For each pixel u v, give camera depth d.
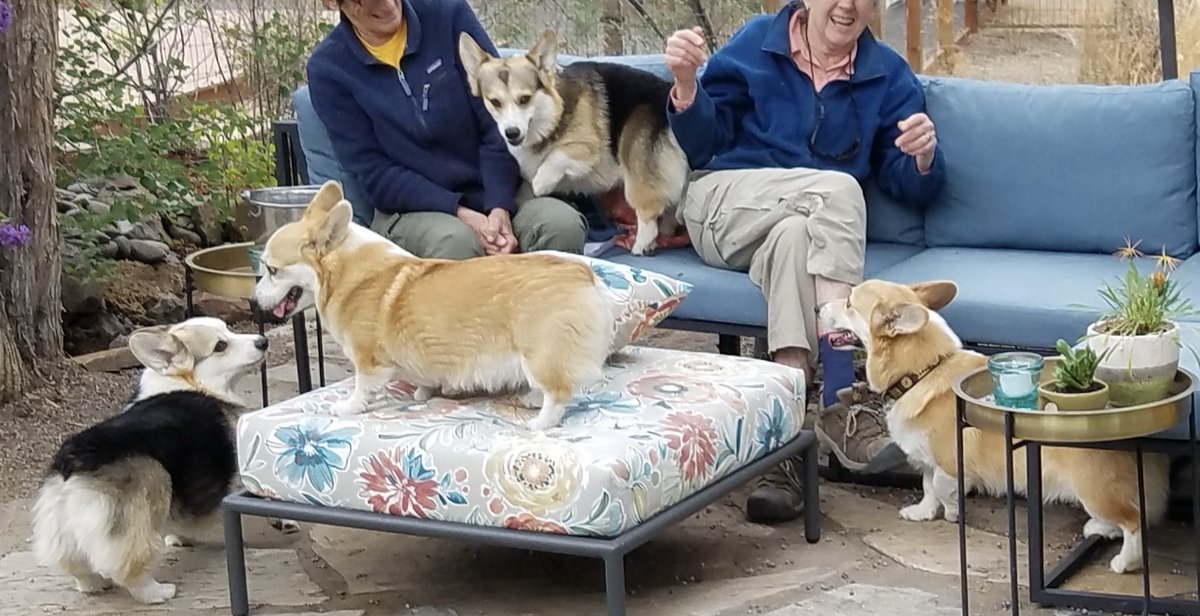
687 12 6.79
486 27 6.88
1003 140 4.06
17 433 4.45
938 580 3.11
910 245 4.25
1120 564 3.06
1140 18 5.92
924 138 3.85
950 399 3.27
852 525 3.50
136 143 5.54
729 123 4.21
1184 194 3.90
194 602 3.22
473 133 4.27
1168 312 2.87
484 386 3.01
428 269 3.03
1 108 4.70
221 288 4.05
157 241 5.97
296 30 6.70
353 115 4.17
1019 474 3.17
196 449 3.34
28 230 4.53
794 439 3.35
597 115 4.25
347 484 2.97
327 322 3.06
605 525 2.73
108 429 3.22
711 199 3.92
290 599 3.19
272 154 6.30
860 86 4.07
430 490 2.88
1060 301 3.50
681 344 5.28
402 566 3.37
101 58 6.16
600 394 3.12
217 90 6.62
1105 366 2.69
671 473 2.87
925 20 6.98
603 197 4.46
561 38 6.90
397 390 3.23
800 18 4.11
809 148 4.08
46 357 4.91
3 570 3.45
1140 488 2.81
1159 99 3.91
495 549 3.45
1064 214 4.01
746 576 3.20
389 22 4.11
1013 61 6.70
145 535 3.18
